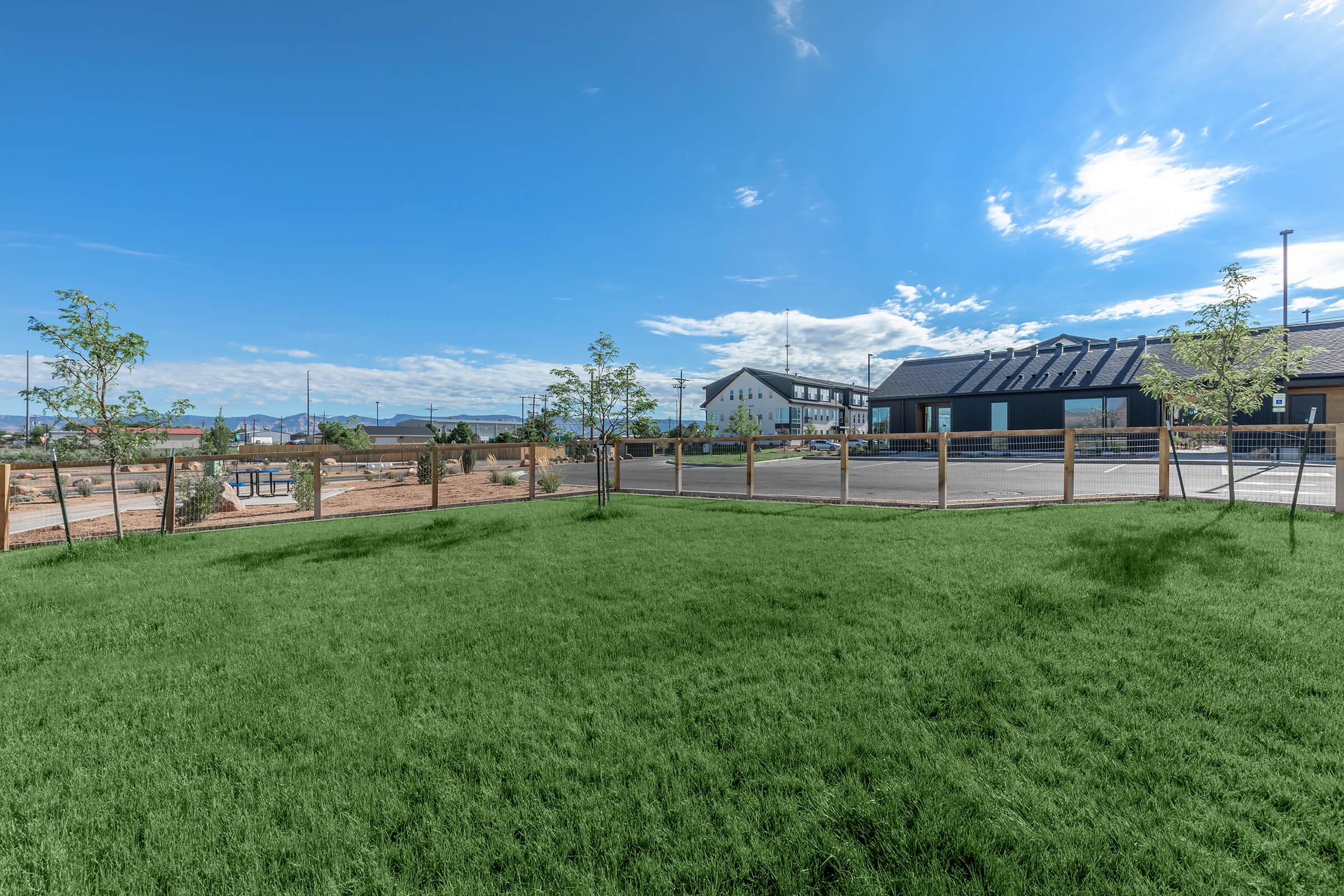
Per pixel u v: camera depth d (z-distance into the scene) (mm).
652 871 1841
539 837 2020
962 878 1802
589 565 6020
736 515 9328
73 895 1824
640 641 3832
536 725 2771
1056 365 29188
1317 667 3158
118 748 2682
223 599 5090
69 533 7484
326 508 13055
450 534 8078
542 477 16062
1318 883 1733
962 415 30000
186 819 2166
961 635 3756
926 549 6195
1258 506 8414
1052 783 2230
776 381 62562
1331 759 2305
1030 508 9125
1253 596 4332
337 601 4945
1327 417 21719
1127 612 4078
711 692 3057
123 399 7844
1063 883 1763
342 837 2039
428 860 1927
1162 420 10109
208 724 2891
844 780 2262
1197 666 3230
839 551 6273
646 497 13070
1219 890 1710
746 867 1846
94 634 4262
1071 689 2986
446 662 3586
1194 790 2170
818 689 3049
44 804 2270
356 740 2689
